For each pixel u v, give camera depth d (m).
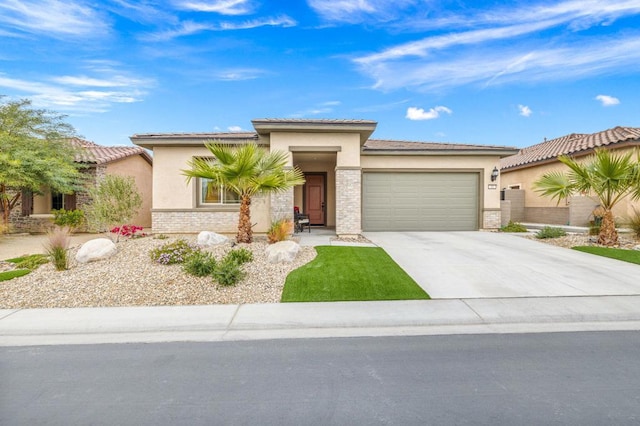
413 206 15.41
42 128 14.84
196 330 4.96
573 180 11.50
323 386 3.35
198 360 3.96
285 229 10.09
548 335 4.67
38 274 7.29
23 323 5.02
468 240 12.29
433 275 7.48
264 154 10.43
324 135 12.96
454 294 6.30
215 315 5.35
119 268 7.61
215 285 6.67
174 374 3.62
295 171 12.37
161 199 13.80
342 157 12.97
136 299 6.06
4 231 13.91
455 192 15.48
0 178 12.37
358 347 4.32
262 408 2.97
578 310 5.46
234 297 6.18
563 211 16.27
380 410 2.93
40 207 16.33
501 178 21.94
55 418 2.84
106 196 11.58
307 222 14.91
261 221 13.92
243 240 10.04
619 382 3.39
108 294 6.25
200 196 14.15
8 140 13.05
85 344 4.45
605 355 4.03
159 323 5.04
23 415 2.88
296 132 12.90
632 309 5.48
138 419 2.82
